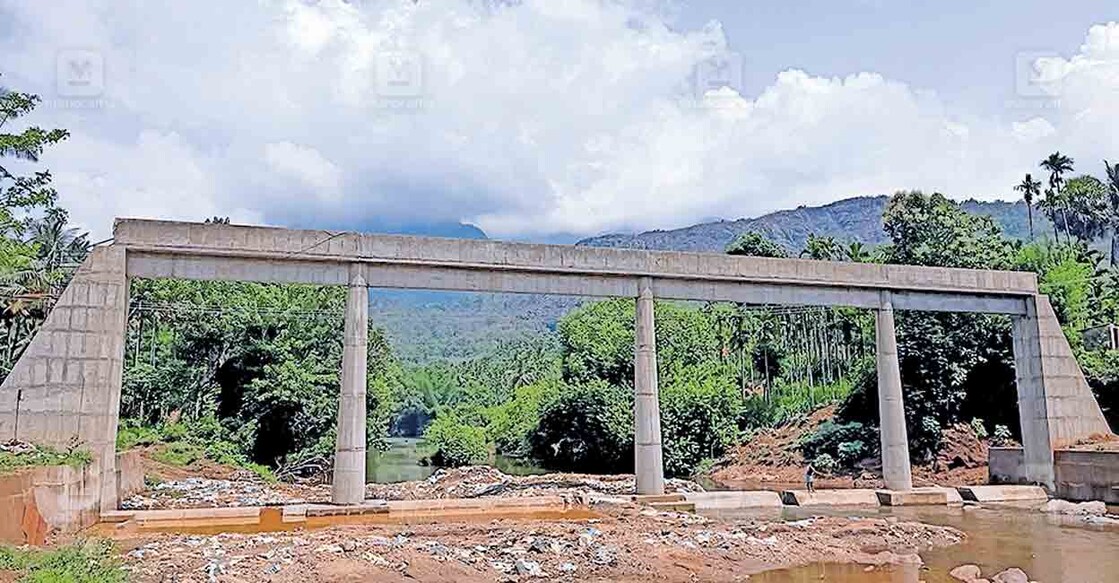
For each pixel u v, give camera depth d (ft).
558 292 109.29
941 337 173.37
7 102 113.39
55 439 88.12
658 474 110.52
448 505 100.32
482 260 104.68
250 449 174.29
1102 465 116.16
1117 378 151.74
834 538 82.02
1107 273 231.30
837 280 120.16
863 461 177.88
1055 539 86.07
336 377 182.60
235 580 55.01
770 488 164.55
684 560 69.00
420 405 537.24
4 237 125.08
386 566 61.11
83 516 83.71
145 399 185.98
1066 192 311.88
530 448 217.15
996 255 196.85
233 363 184.96
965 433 169.99
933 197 226.79
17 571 47.01
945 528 90.33
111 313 92.07
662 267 112.27
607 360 205.36
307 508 94.79
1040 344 128.16
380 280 102.27
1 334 151.12
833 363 263.70
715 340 241.14
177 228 95.35
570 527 82.28
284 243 98.12
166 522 88.94
